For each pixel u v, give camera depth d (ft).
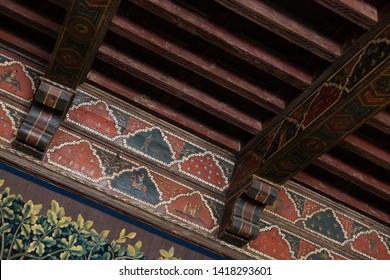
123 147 25.36
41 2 23.08
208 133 26.76
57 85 23.40
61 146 24.29
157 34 22.91
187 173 26.13
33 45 24.75
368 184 27.14
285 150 23.39
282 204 27.40
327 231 27.84
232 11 21.63
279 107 24.52
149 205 24.90
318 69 22.86
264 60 22.49
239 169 26.48
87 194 23.85
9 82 24.35
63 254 22.80
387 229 29.01
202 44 23.17
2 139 23.43
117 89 25.66
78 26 20.95
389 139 25.29
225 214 25.88
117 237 23.90
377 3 20.15
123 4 22.16
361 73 20.12
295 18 21.31
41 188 23.43
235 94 25.13
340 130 21.84
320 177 28.30
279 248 26.53
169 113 26.32
